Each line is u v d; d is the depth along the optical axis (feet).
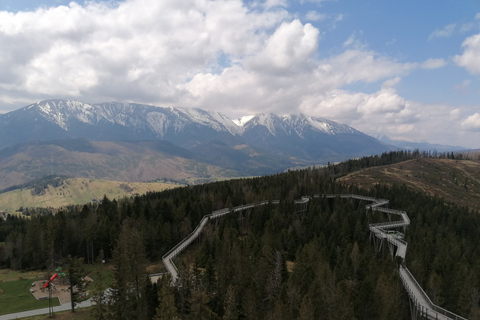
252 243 362.33
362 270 294.25
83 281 301.22
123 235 370.53
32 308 294.66
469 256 376.68
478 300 262.67
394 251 439.63
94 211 570.87
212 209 578.66
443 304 288.92
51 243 419.33
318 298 232.73
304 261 302.86
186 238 432.25
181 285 253.03
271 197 602.03
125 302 243.40
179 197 614.75
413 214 563.48
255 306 240.32
